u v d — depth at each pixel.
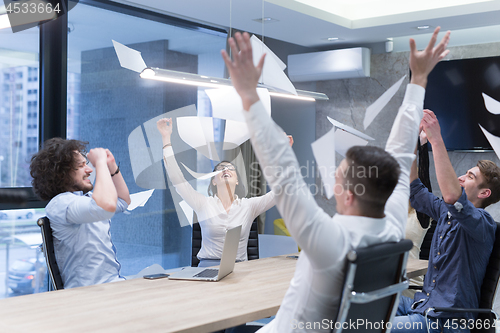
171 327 1.50
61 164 2.21
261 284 2.14
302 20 4.38
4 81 3.52
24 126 3.63
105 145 4.20
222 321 1.59
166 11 4.26
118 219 4.31
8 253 3.55
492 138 2.74
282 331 1.37
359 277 1.28
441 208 2.31
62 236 2.20
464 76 4.71
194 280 2.22
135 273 4.46
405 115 1.48
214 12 4.19
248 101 1.19
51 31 3.72
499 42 4.65
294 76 5.57
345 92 5.61
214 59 5.16
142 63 2.43
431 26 4.53
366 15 4.66
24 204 3.58
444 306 2.11
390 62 5.27
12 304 1.78
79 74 4.00
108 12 4.19
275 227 5.62
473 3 4.03
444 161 2.03
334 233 1.22
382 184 1.26
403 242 1.37
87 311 1.68
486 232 2.07
